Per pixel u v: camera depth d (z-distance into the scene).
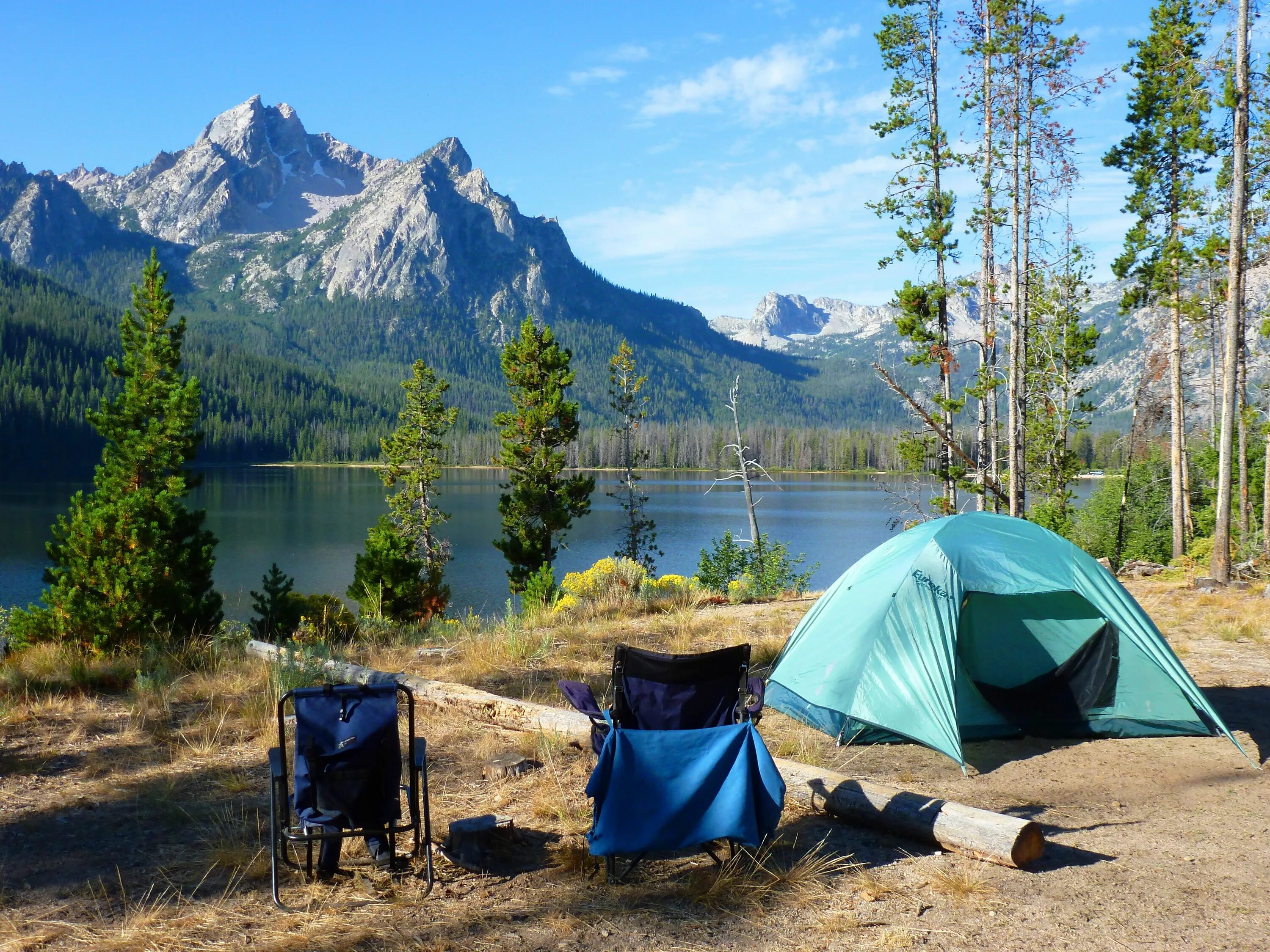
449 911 3.74
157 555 11.38
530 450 31.31
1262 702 7.46
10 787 5.31
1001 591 6.39
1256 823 4.80
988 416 23.23
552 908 3.77
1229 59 15.84
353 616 12.85
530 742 6.09
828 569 40.88
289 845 4.42
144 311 14.27
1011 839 4.11
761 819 4.26
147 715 7.02
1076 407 31.36
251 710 6.88
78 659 9.30
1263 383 23.66
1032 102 20.41
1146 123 24.50
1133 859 4.29
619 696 4.47
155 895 3.90
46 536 56.53
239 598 13.65
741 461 31.31
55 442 132.88
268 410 195.38
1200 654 9.51
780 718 7.21
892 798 4.61
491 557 50.53
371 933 3.53
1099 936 3.49
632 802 4.13
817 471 159.00
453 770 5.67
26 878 4.07
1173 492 25.41
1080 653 6.88
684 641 10.23
